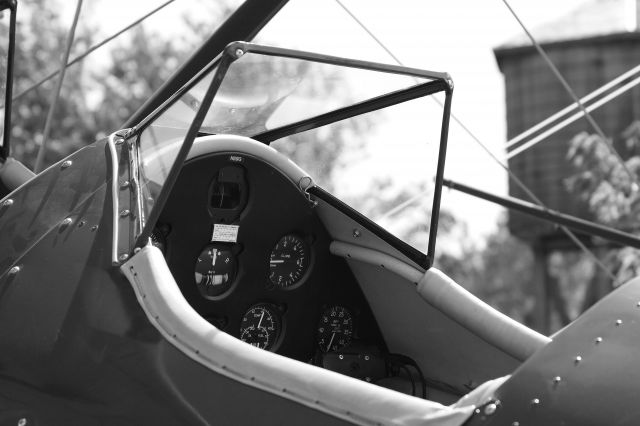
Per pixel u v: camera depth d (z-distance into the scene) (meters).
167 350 2.23
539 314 17.75
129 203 2.55
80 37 23.30
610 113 16.62
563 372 1.79
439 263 26.28
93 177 2.71
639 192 12.79
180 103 2.51
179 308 2.28
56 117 22.45
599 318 1.87
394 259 3.11
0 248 2.72
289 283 3.18
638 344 1.78
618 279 13.27
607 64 16.67
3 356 2.48
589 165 13.27
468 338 2.97
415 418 1.86
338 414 1.96
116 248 2.46
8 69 3.43
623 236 7.61
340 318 3.28
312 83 2.82
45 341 2.42
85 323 2.37
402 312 3.17
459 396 3.06
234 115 2.96
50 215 2.71
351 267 3.27
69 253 2.54
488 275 27.27
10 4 3.34
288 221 3.15
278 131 3.21
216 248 3.03
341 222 3.19
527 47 17.11
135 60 24.23
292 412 2.02
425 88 2.84
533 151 17.03
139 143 2.71
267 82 2.72
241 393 2.10
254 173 3.05
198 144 2.93
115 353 2.29
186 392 2.16
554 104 16.98
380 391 1.95
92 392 2.29
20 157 21.94
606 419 1.67
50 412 2.37
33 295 2.52
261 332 3.15
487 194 7.72
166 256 2.94
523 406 1.76
